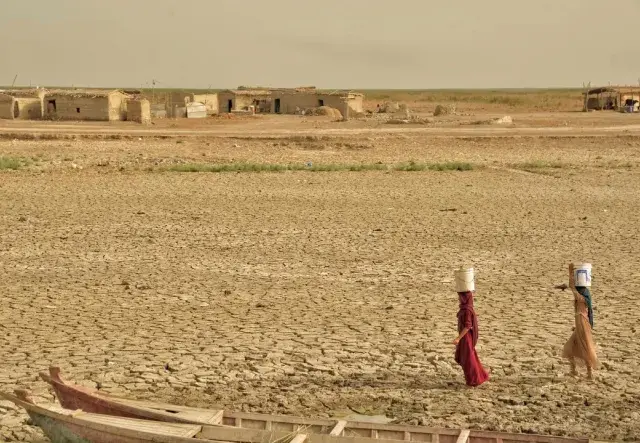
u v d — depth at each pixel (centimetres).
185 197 3472
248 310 1741
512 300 1834
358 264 2212
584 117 9050
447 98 16325
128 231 2680
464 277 1285
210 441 880
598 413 1175
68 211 3083
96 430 934
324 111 9444
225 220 2906
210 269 2144
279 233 2661
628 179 4209
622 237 2625
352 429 984
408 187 3847
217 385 1292
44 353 1444
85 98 8031
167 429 943
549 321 1662
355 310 1745
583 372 1353
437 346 1495
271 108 10262
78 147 5591
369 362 1408
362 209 3186
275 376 1335
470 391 1267
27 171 4303
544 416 1162
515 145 6031
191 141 6056
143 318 1675
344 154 5528
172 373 1347
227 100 10344
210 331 1583
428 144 6078
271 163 4894
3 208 3128
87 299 1828
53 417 973
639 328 1605
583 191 3756
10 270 2114
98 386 1279
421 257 2306
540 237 2620
